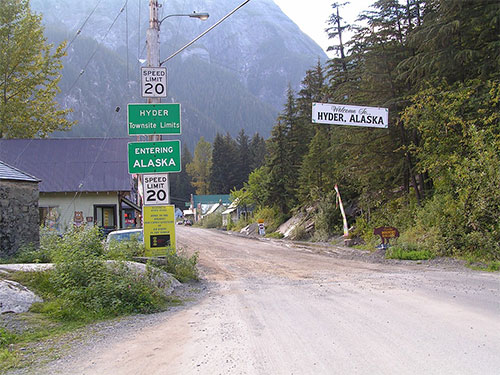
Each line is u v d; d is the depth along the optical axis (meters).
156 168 13.69
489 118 17.22
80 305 8.48
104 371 5.36
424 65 20.34
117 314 8.58
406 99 23.69
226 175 105.69
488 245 15.97
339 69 39.22
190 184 129.88
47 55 37.50
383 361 5.20
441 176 20.94
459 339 5.98
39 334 7.07
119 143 32.31
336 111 17.48
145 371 5.29
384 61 25.03
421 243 18.95
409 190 27.66
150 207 13.66
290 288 11.34
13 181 14.59
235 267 17.05
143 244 13.77
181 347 6.26
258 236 47.38
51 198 29.44
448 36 19.83
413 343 5.88
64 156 31.16
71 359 5.88
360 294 9.91
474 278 12.05
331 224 35.19
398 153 25.95
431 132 20.23
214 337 6.71
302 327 7.04
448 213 18.31
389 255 18.80
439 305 8.35
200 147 126.38
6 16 35.00
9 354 6.06
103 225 30.00
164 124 13.79
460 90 19.44
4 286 8.23
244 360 5.50
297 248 27.89
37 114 37.84
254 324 7.42
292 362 5.32
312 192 37.84
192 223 101.31
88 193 29.72
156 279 10.66
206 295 10.84
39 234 15.78
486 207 16.05
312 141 39.31
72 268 9.17
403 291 10.11
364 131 26.30
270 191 51.19
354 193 36.59
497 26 18.97
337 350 5.71
